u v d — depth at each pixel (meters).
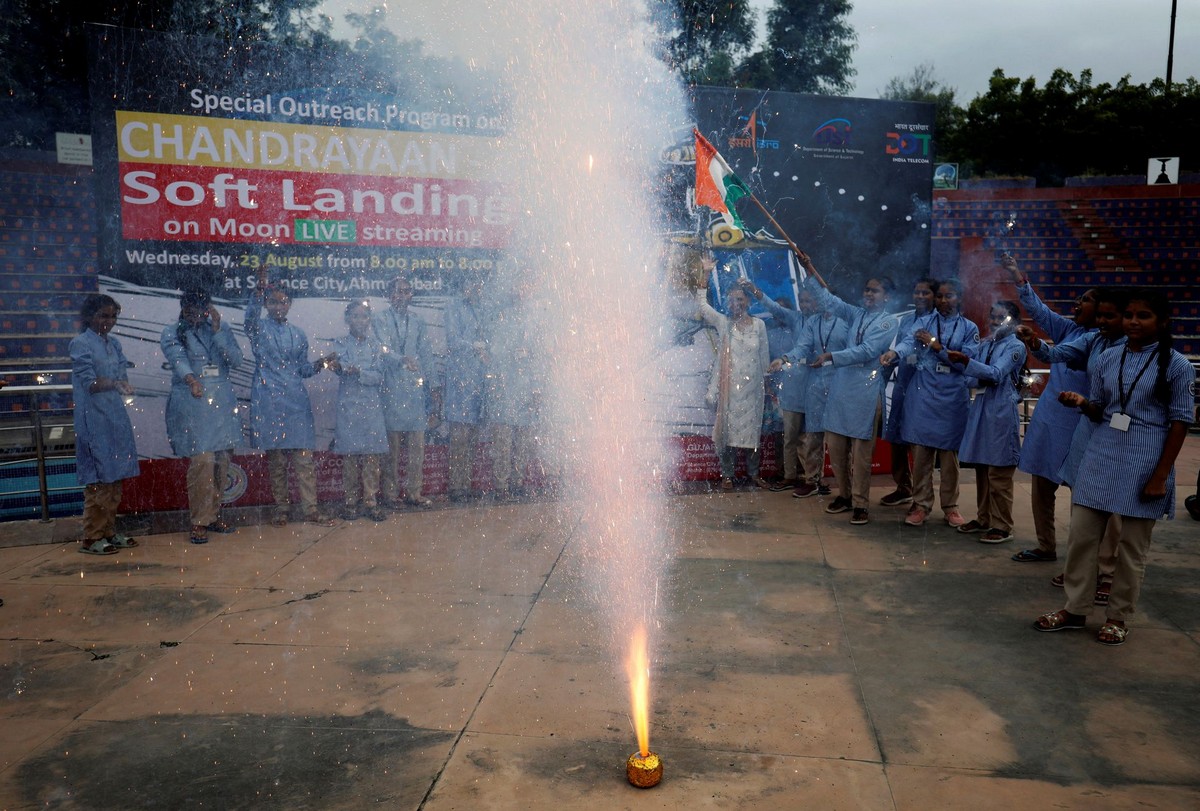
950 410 5.77
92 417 5.20
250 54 5.80
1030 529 5.89
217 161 5.79
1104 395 3.95
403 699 3.35
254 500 6.26
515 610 4.33
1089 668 3.67
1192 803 2.66
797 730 3.12
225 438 5.56
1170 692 3.44
